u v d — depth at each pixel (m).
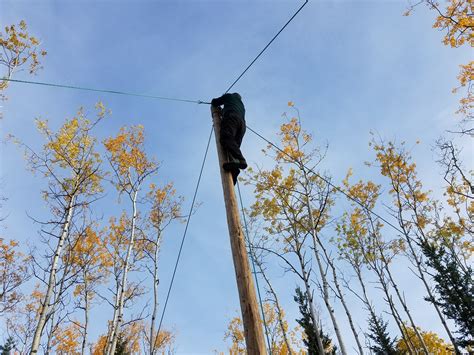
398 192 19.48
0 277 15.68
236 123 5.08
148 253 15.49
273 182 15.57
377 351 22.80
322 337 18.89
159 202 16.69
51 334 13.01
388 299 18.34
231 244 3.80
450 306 18.50
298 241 14.36
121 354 18.09
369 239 19.62
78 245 13.92
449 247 19.33
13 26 11.94
